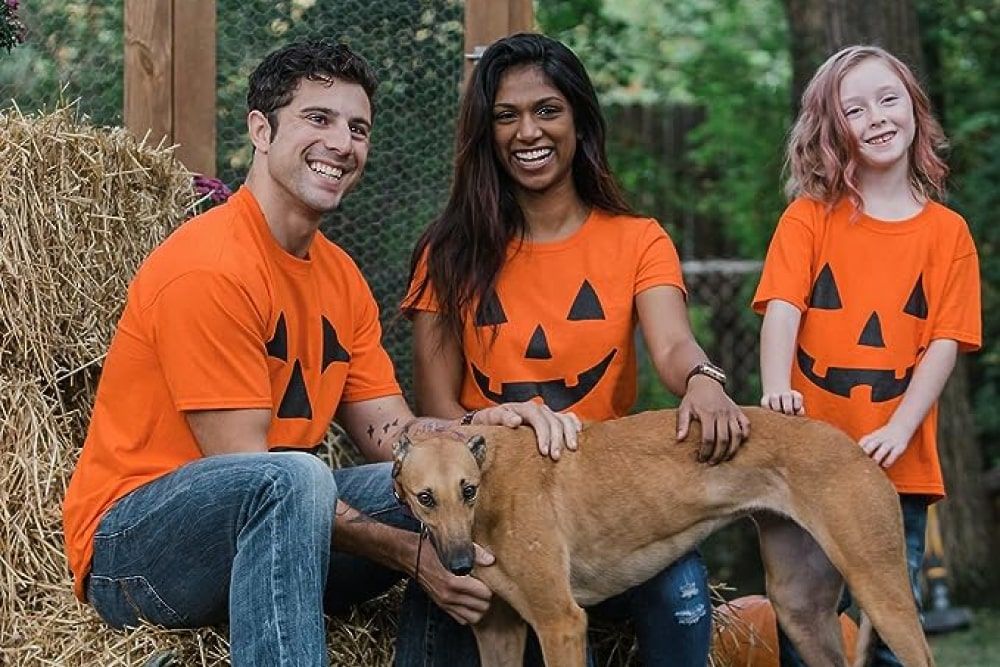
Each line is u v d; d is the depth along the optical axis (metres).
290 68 4.38
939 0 11.04
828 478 4.44
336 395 4.66
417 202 6.20
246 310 4.25
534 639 4.84
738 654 5.23
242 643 3.90
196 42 5.86
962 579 9.18
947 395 9.33
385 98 6.16
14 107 5.27
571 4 10.48
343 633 4.58
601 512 4.55
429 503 4.28
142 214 5.39
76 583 4.40
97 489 4.31
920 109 5.09
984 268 10.95
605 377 4.89
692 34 13.32
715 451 4.53
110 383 4.35
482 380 4.96
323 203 4.41
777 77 12.89
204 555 4.12
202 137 5.88
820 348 5.07
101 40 5.93
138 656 4.28
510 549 4.42
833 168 5.09
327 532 4.02
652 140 12.37
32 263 4.98
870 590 4.37
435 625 4.50
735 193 12.12
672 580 4.55
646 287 4.91
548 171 4.88
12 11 5.61
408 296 5.08
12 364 4.95
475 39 6.06
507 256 4.96
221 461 4.09
